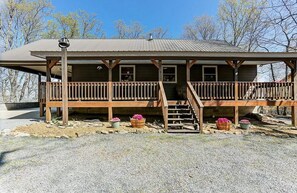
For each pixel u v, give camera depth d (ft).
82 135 23.17
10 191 10.39
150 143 20.13
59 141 20.62
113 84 31.01
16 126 26.25
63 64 26.73
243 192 10.41
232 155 16.60
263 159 15.69
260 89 31.27
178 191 10.50
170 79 39.22
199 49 38.09
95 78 38.83
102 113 37.83
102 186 11.00
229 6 82.58
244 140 21.75
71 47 39.42
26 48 40.45
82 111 37.86
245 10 76.23
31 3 80.23
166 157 15.94
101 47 39.50
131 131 24.94
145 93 31.01
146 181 11.66
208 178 12.12
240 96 31.99
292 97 30.81
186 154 16.74
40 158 15.49
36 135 22.43
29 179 11.82
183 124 26.25
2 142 19.98
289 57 29.78
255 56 29.73
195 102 27.30
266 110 59.93
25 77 83.15
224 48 39.86
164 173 12.84
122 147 18.66
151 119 33.32
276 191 10.52
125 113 37.65
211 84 31.22
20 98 81.76
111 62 30.71
